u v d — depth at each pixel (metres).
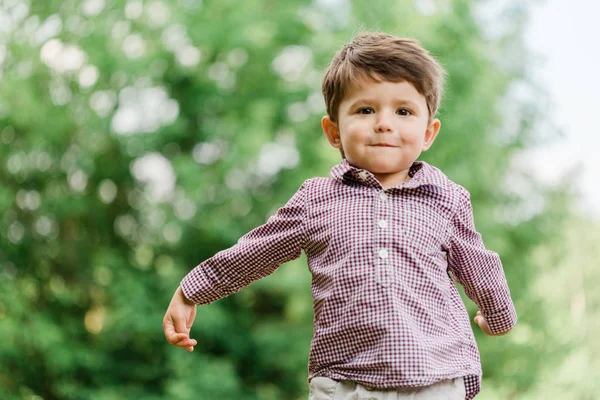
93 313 10.45
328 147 8.82
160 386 9.89
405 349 1.94
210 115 9.67
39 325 9.27
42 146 9.50
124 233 10.72
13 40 9.58
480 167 8.86
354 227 2.08
